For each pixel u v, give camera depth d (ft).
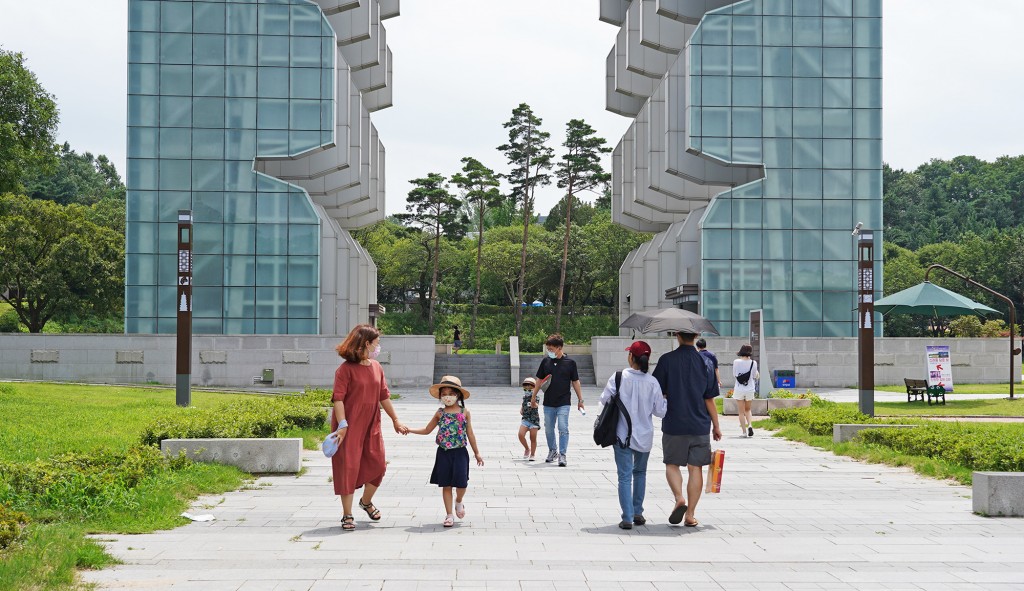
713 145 142.20
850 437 57.98
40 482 32.50
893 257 305.53
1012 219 401.70
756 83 142.82
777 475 46.78
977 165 452.35
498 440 64.23
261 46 141.49
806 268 142.92
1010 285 268.41
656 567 25.54
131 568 24.67
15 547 24.09
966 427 54.65
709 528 31.99
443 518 33.65
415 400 107.04
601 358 134.62
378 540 29.07
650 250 176.45
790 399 85.25
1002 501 34.50
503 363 146.30
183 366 74.84
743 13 142.92
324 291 150.61
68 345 127.34
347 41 153.28
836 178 143.54
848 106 143.74
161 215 139.74
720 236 142.92
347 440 31.14
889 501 38.40
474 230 339.36
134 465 36.58
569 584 23.43
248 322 139.74
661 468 50.06
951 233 379.76
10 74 90.33
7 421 58.44
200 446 44.60
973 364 134.10
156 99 140.36
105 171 444.14
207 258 139.74
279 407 61.82
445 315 281.74
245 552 26.91
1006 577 24.64
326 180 160.86
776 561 26.48
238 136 140.87
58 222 200.95
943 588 23.40
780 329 142.20
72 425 57.31
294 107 141.38
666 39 151.64
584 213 327.67
